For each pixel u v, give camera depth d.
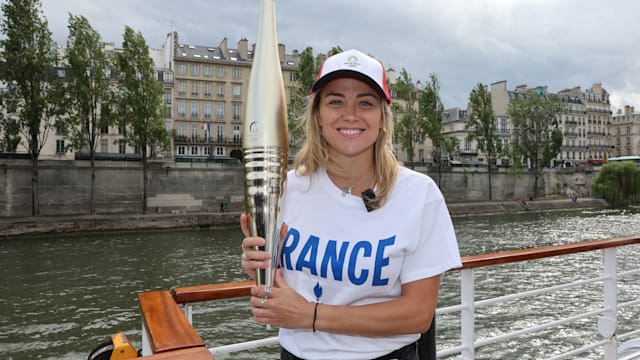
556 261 19.62
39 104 30.38
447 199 49.50
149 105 34.91
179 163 36.75
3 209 30.75
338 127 1.37
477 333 10.77
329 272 1.34
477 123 51.69
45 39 31.34
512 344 9.93
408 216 1.35
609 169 53.81
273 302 1.22
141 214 33.88
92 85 34.09
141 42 34.84
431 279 1.36
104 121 33.22
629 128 102.44
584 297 13.70
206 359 1.04
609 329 3.19
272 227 1.16
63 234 28.92
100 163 34.06
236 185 38.69
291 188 1.45
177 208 36.59
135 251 23.23
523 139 58.91
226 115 54.91
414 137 48.41
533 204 49.62
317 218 1.39
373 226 1.35
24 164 31.64
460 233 30.89
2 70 30.05
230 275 18.19
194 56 54.47
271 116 1.12
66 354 10.12
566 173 59.84
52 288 15.79
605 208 51.94
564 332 10.59
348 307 1.28
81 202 33.25
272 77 1.14
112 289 15.77
